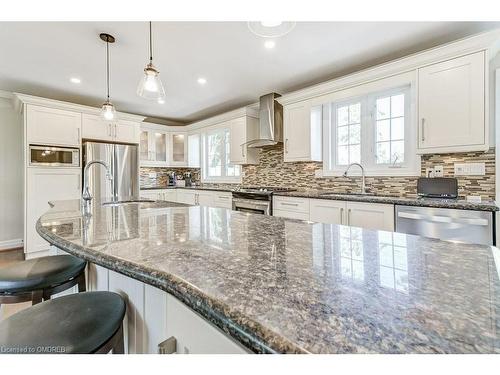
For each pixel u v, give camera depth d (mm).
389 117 2842
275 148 4051
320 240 860
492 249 744
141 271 590
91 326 735
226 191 3930
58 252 1705
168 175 5586
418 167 2566
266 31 1370
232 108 4566
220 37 2250
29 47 2395
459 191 2314
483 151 2160
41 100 3324
